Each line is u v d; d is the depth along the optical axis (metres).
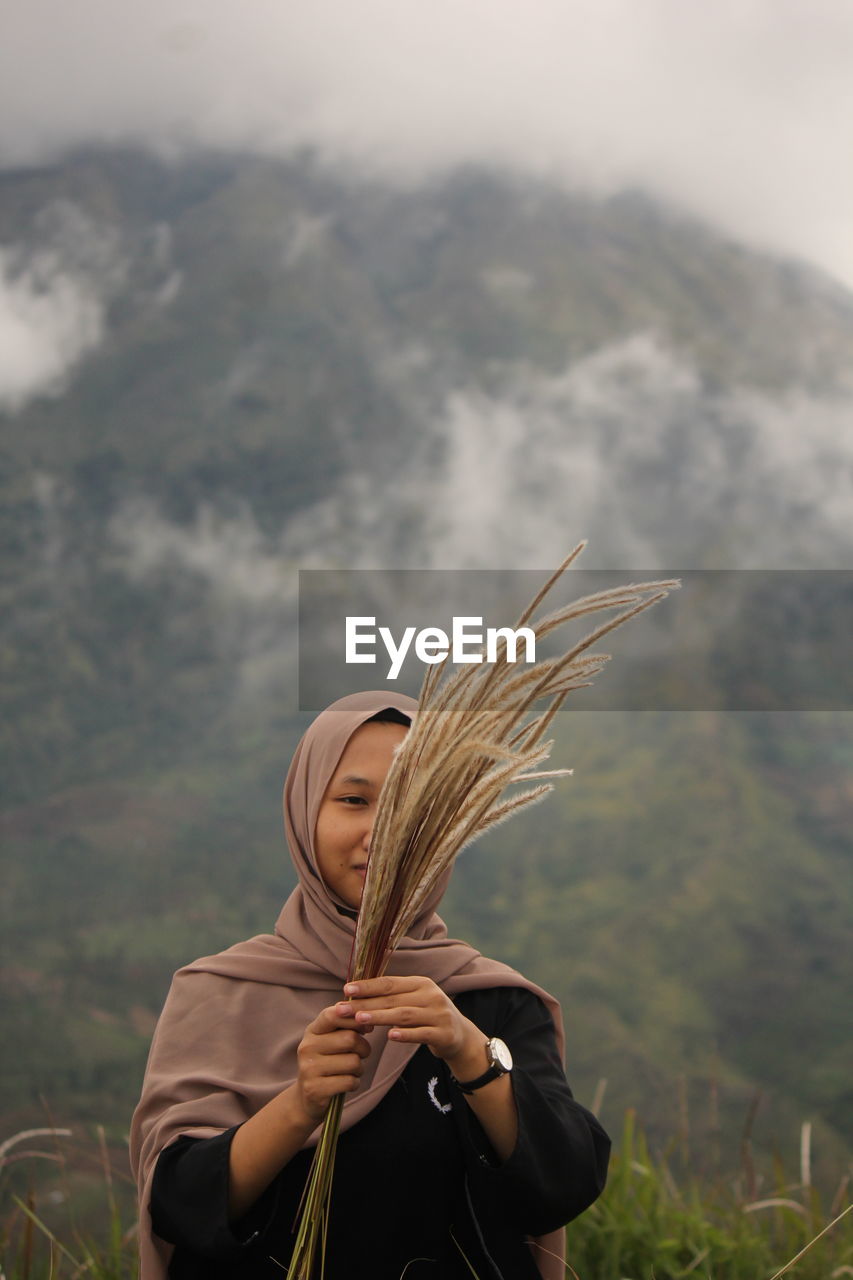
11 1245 2.52
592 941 118.62
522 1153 1.67
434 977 1.95
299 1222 1.73
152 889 135.00
